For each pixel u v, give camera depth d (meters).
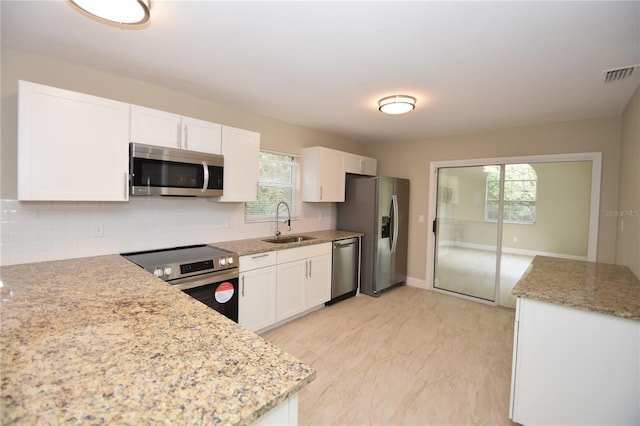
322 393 2.12
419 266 4.67
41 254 2.16
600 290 1.82
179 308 1.32
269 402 0.73
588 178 3.77
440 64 2.15
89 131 2.06
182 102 2.85
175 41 1.92
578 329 1.64
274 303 3.07
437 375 2.36
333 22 1.67
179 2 1.51
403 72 2.29
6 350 0.93
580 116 3.25
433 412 1.96
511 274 4.08
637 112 2.38
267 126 3.61
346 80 2.47
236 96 2.90
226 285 2.59
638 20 1.56
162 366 0.86
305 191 4.05
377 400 2.06
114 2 1.38
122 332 1.08
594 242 3.26
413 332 3.10
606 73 2.21
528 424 1.79
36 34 1.86
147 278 1.77
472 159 4.13
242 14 1.61
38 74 2.12
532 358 1.77
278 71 2.33
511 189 4.01
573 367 1.66
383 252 4.26
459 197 4.32
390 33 1.77
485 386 2.24
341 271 3.94
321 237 3.80
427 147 4.56
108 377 0.80
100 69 2.35
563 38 1.76
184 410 0.69
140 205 2.63
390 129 4.08
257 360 0.91
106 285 1.63
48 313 1.24
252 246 3.04
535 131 3.65
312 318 3.43
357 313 3.59
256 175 3.13
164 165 2.39
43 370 0.83
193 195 2.58
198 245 3.02
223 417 0.67
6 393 0.73
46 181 1.91
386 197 4.25
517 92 2.62
